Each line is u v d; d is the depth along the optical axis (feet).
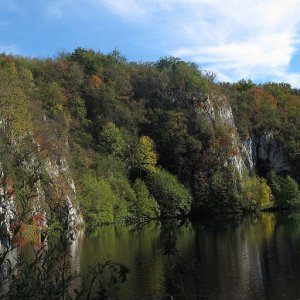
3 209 22.72
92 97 374.22
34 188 24.54
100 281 31.24
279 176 399.03
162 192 333.42
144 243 165.48
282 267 118.21
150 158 349.61
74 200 244.01
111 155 340.39
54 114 315.58
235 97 440.86
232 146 375.45
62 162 257.96
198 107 381.60
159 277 103.04
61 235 24.39
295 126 420.36
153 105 397.39
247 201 348.18
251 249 147.33
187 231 212.84
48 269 21.67
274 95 488.44
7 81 242.78
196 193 349.41
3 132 173.78
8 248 21.86
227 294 93.66
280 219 268.00
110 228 254.68
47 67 382.22
